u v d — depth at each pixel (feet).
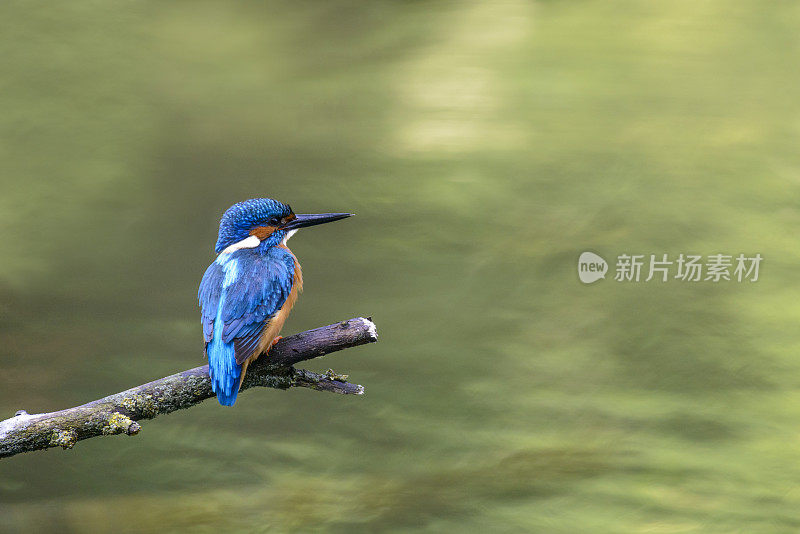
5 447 17.44
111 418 18.13
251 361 20.03
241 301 20.36
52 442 17.69
